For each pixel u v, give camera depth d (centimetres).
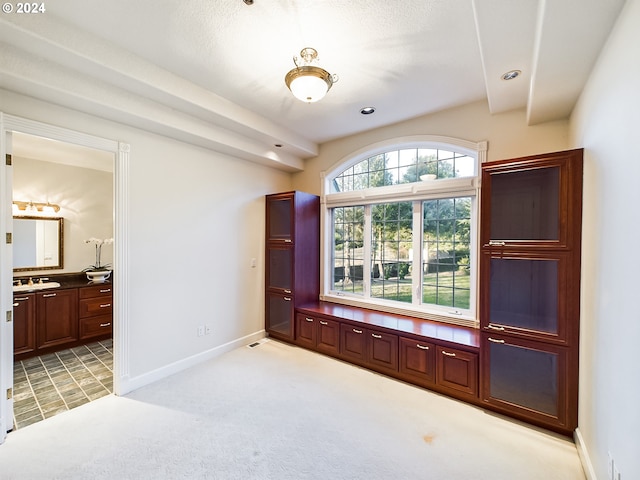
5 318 211
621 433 134
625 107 133
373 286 385
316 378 300
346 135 390
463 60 227
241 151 350
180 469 183
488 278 238
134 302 278
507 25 164
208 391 274
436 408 248
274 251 413
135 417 235
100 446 202
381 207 379
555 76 192
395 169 366
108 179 462
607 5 135
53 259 411
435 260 335
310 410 245
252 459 192
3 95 205
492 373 240
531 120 259
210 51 218
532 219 223
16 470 180
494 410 241
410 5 173
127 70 219
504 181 234
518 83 227
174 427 223
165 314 303
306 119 340
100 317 410
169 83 246
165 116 271
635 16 123
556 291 212
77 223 431
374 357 312
